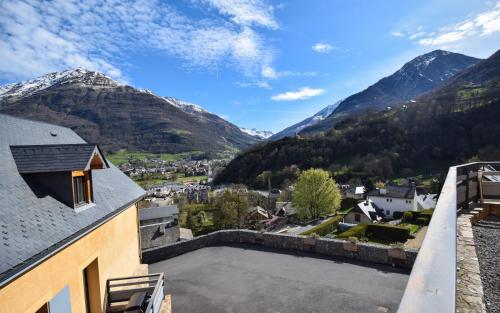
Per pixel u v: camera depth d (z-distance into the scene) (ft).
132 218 37.91
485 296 10.10
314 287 28.17
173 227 121.39
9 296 15.71
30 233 18.21
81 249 23.82
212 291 29.17
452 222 5.78
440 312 2.99
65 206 23.50
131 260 36.70
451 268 3.83
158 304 25.02
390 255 31.37
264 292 28.12
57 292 20.22
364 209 175.52
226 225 174.50
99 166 29.91
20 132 30.32
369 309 24.07
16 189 21.24
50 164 24.04
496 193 24.06
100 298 27.12
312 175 160.56
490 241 16.14
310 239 36.96
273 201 246.06
